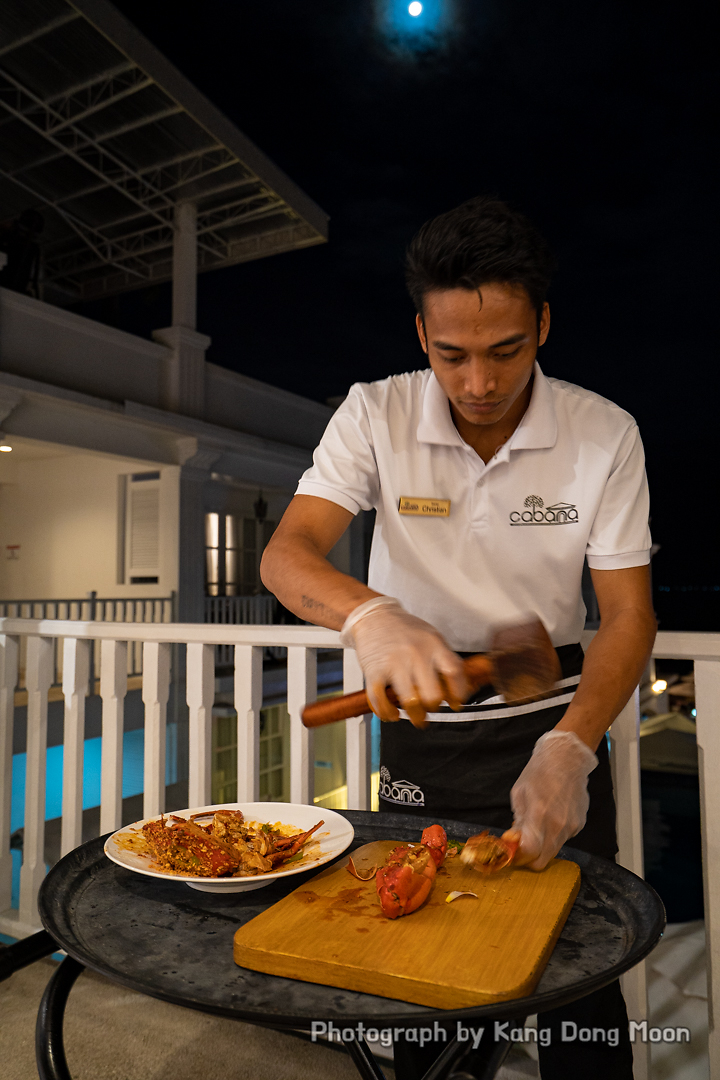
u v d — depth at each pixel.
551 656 0.92
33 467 12.69
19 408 8.95
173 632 2.29
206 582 12.64
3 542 12.96
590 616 12.52
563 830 0.95
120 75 8.41
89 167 9.66
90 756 9.20
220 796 11.12
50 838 5.48
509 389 1.08
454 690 0.82
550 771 1.00
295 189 11.14
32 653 2.68
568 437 1.31
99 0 7.48
